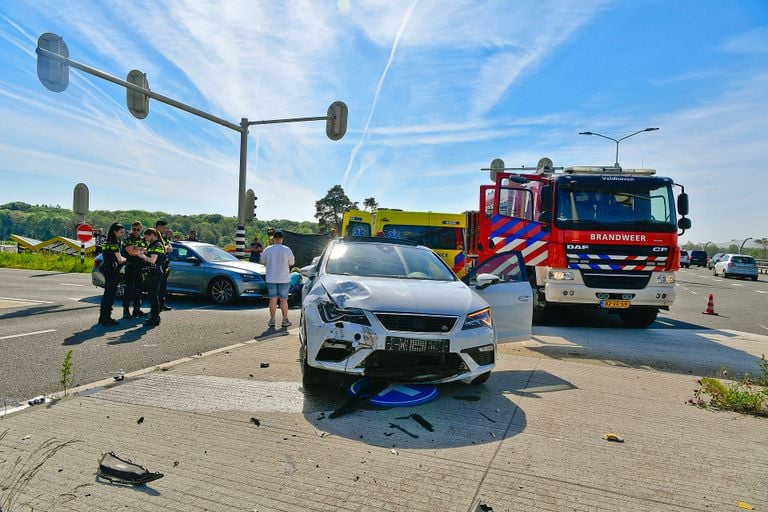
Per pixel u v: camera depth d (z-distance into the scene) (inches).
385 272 222.1
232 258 490.3
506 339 236.7
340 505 103.8
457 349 169.9
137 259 346.9
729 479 121.9
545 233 368.2
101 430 138.4
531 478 119.0
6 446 126.0
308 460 124.4
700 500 111.3
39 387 180.1
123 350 247.8
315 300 187.0
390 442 137.6
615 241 349.7
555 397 185.0
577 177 360.2
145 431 138.8
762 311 533.6
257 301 482.6
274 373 203.5
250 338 289.1
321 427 146.8
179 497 104.8
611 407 175.0
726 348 304.5
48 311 376.8
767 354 287.4
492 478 118.3
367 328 167.3
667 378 220.8
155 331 304.2
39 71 415.8
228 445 131.6
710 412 173.0
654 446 141.1
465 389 191.5
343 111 620.4
